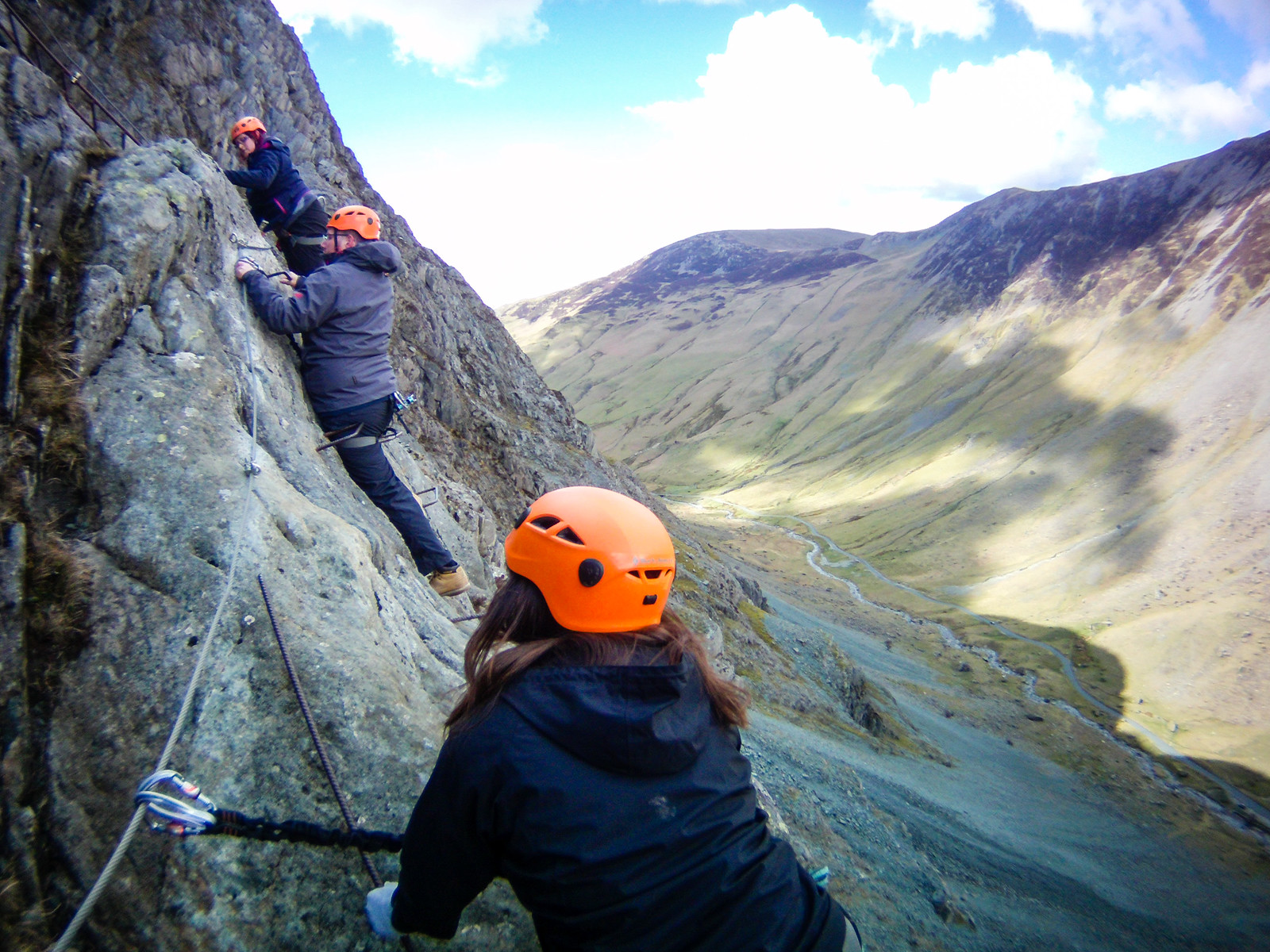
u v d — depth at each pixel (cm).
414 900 218
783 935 192
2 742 300
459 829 202
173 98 1684
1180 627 12494
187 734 321
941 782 4284
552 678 207
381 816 337
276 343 585
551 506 238
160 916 286
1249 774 8650
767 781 1590
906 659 10694
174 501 389
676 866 189
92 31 1512
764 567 15888
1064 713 10119
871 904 1291
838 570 17425
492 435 2778
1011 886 2416
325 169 2509
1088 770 8000
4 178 409
